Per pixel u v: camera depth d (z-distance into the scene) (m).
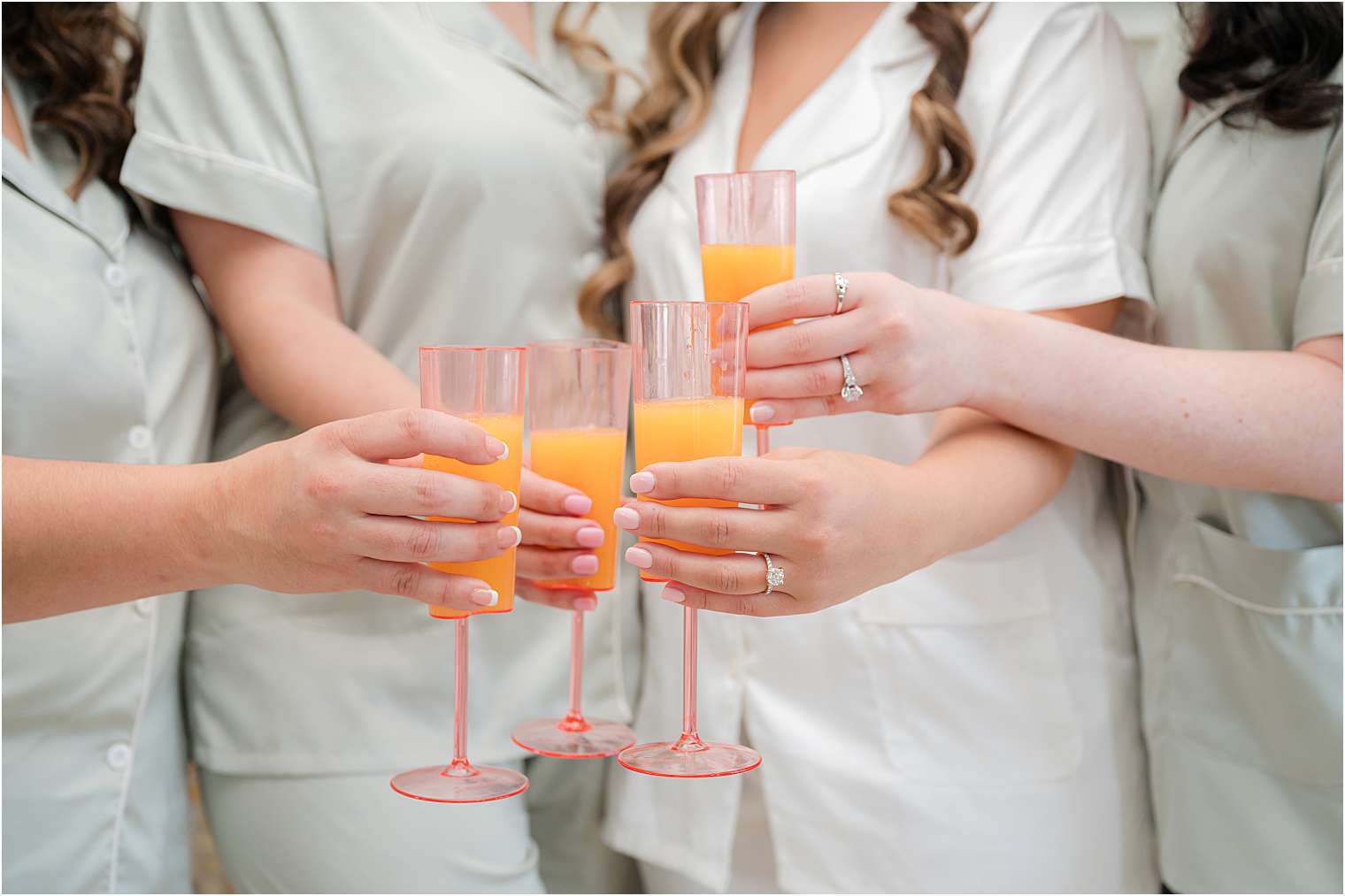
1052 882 1.60
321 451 1.06
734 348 1.13
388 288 1.69
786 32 1.79
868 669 1.63
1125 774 1.69
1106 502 1.79
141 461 1.59
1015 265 1.56
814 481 1.09
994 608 1.62
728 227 1.26
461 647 1.25
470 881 1.64
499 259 1.69
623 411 1.31
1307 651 1.52
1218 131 1.61
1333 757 1.52
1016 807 1.60
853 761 1.62
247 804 1.68
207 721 1.71
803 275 1.64
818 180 1.64
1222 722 1.62
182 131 1.64
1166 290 1.64
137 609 1.59
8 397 1.48
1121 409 1.38
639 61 1.97
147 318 1.63
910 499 1.21
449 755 1.67
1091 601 1.68
